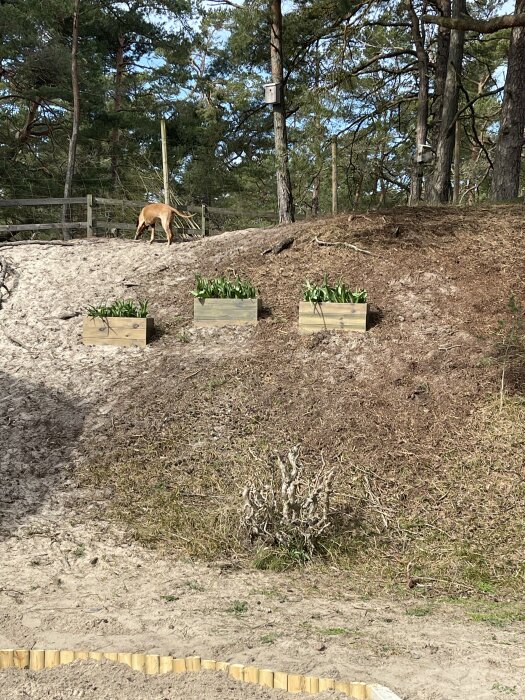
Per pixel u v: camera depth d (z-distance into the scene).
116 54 28.59
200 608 4.62
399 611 4.75
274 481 6.72
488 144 29.92
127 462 7.25
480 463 6.89
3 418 8.06
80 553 5.72
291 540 5.81
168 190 16.12
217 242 12.20
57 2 21.83
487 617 4.66
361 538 6.04
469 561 5.69
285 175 16.41
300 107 19.28
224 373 8.53
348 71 20.27
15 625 4.23
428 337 8.71
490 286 9.44
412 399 7.79
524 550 5.79
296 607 4.73
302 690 3.37
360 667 3.62
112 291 10.81
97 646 3.89
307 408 7.82
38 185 26.11
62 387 8.64
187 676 3.51
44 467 7.23
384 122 23.69
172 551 5.82
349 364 8.46
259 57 21.36
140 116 25.77
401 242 10.67
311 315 9.08
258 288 10.27
